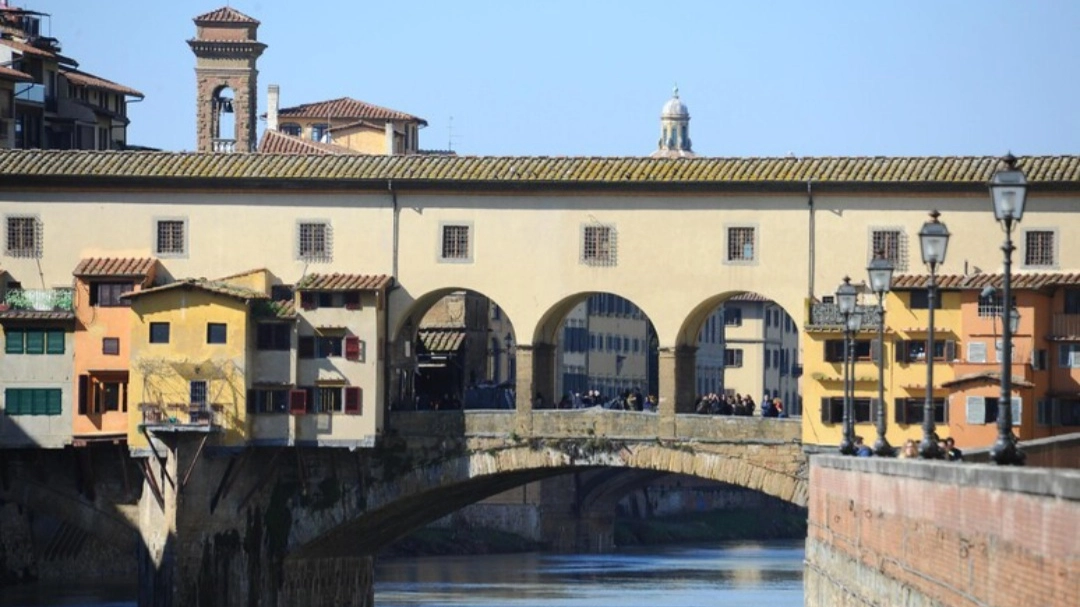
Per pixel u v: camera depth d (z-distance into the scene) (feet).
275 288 414.21
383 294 409.90
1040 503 149.79
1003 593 159.84
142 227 418.10
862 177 393.09
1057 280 385.70
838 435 389.19
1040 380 387.34
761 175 397.19
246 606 412.36
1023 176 188.85
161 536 410.72
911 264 392.27
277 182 412.57
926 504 189.37
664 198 402.52
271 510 415.03
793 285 396.78
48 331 416.87
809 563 288.30
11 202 421.18
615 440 402.52
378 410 409.49
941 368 388.78
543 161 409.90
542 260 407.23
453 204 410.52
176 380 407.23
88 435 414.82
